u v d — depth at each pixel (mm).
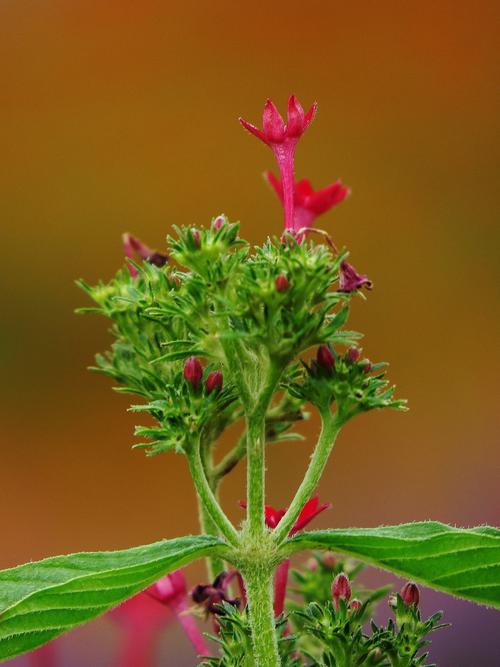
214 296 610
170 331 638
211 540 616
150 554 616
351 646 620
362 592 664
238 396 618
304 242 617
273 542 615
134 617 666
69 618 615
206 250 616
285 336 608
